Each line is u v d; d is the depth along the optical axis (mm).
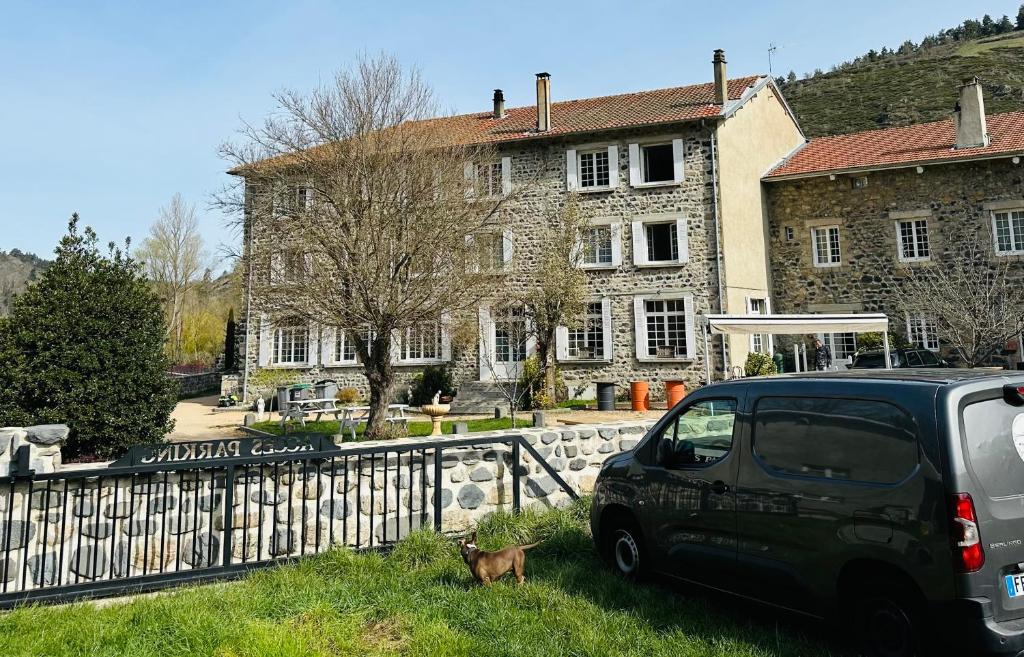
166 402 8828
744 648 3682
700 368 19750
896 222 21766
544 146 21688
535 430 7512
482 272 13031
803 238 23031
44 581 5160
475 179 13453
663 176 22359
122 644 3910
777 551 3914
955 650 3055
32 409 7934
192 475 5961
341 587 4809
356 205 11805
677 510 4672
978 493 3162
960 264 20719
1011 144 20453
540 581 4918
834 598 3588
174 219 42156
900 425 3443
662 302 20656
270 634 3883
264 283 12547
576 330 21203
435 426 11953
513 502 6641
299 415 14719
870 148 23516
